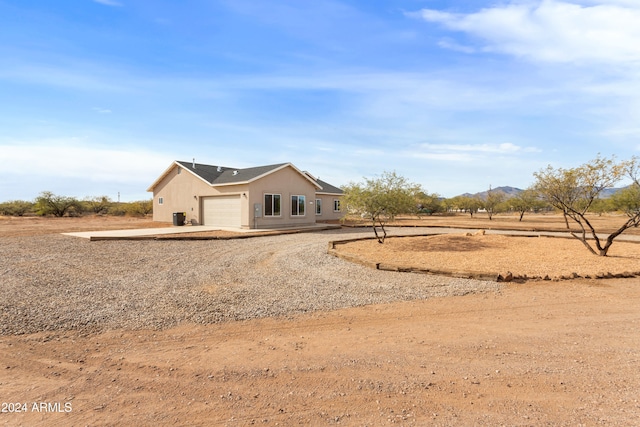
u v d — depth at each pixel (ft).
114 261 35.70
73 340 15.64
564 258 38.27
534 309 20.71
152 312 19.57
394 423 9.55
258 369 12.90
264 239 56.95
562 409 10.25
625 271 30.07
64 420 9.72
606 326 17.67
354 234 66.23
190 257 38.96
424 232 72.02
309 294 23.75
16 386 11.62
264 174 72.69
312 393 11.20
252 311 19.95
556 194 41.91
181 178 88.07
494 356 14.02
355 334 16.63
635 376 12.28
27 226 81.05
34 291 23.47
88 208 149.69
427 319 18.92
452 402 10.64
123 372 12.67
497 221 121.70
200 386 11.66
